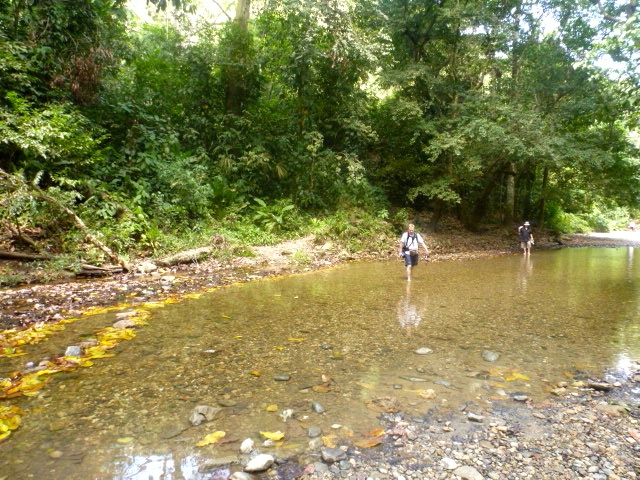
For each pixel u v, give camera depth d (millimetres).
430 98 19219
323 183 17078
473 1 17703
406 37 19250
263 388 3322
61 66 10492
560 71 18469
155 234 10250
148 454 2375
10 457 2314
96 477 2145
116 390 3240
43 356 3941
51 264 7852
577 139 18750
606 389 3342
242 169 15539
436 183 18359
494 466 2303
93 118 11836
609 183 21016
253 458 2289
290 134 16609
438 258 14234
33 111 8938
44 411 2879
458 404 3076
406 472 2236
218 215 13406
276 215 14570
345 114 16859
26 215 8211
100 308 5879
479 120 15562
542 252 17641
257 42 17203
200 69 15414
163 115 14555
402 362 3959
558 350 4348
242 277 9047
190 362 3873
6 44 8977
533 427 2746
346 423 2768
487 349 4371
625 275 10211
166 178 11922
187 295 7000
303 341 4574
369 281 8992
